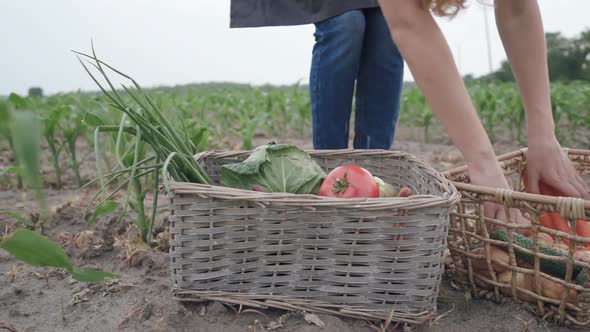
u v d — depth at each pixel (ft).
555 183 6.02
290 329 4.84
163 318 5.05
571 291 4.79
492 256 5.17
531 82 6.07
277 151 5.81
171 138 5.82
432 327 4.99
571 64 91.20
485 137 5.10
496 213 5.18
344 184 5.44
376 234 4.76
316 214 4.75
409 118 25.45
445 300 5.51
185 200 4.80
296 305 5.05
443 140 21.36
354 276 4.95
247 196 4.64
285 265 4.97
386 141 8.62
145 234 6.97
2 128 3.98
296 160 5.77
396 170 6.88
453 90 4.89
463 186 5.07
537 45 5.94
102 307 5.42
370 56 8.11
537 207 4.60
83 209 8.50
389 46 7.91
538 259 4.81
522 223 5.14
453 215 5.32
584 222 5.45
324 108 7.97
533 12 5.85
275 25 8.16
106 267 6.51
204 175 5.88
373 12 7.92
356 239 4.78
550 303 5.03
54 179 12.07
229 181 5.70
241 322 5.00
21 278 6.15
